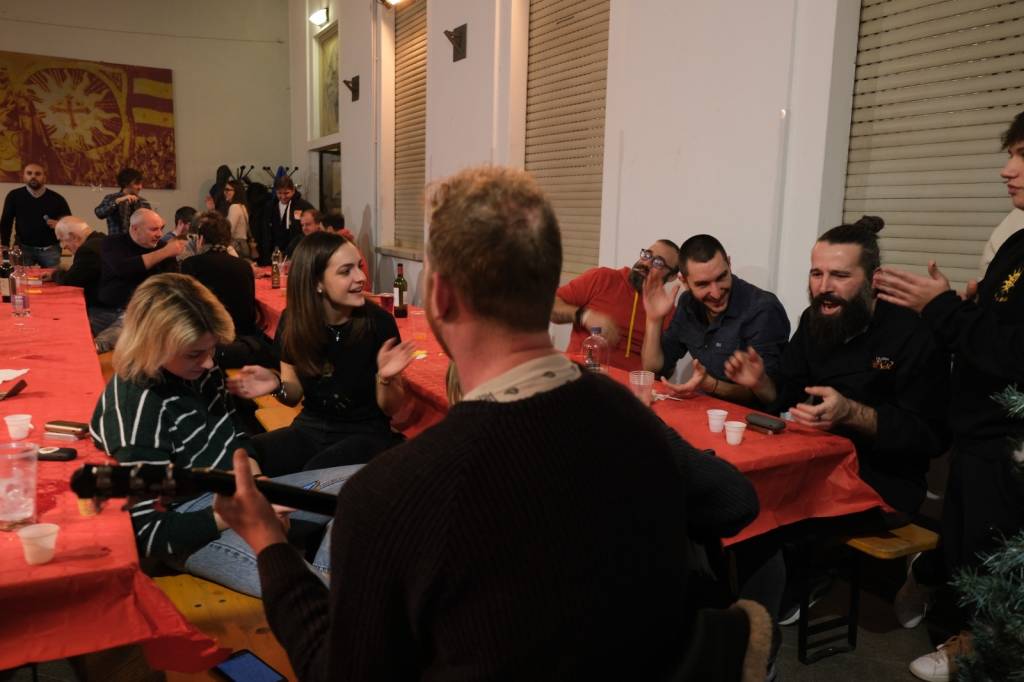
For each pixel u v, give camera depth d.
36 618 1.25
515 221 0.74
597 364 2.93
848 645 2.38
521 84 5.57
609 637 0.71
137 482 0.94
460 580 0.66
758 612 0.94
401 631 0.71
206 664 1.35
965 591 1.80
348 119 9.01
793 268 3.37
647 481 0.77
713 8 3.65
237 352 4.60
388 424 2.87
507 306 0.75
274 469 2.69
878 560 2.99
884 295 2.03
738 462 1.94
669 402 2.59
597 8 4.73
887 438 2.16
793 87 3.30
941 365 2.23
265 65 10.91
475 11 5.91
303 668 0.83
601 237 4.61
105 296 5.38
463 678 0.67
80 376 2.65
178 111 10.48
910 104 3.00
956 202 2.87
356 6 8.46
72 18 9.70
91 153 9.99
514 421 0.70
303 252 2.62
